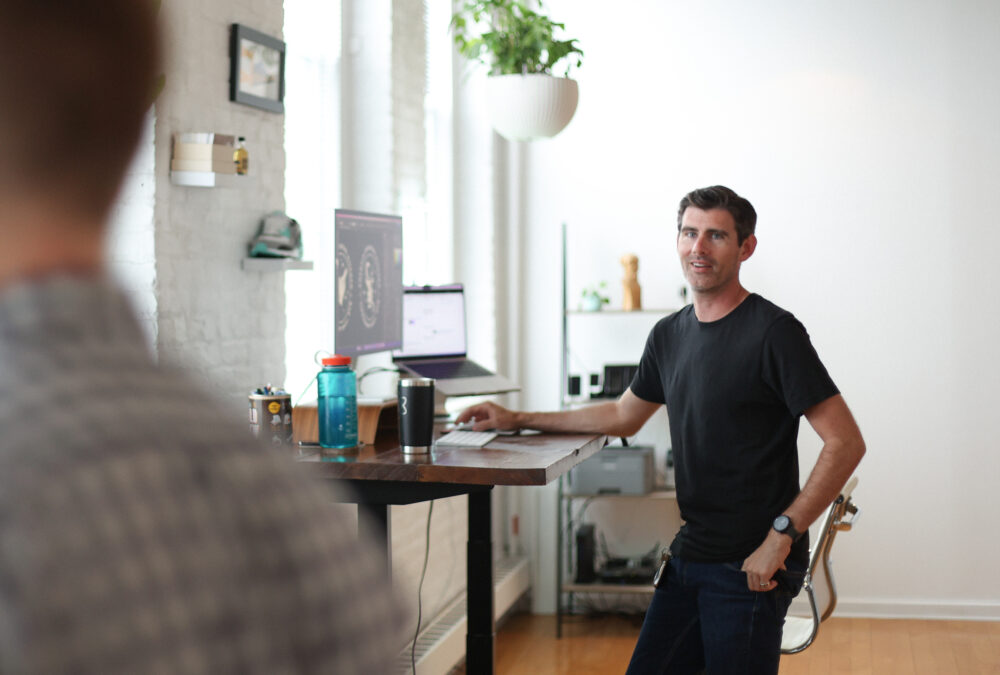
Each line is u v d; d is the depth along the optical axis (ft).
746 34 16.74
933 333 16.34
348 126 12.67
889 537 16.53
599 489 15.83
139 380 1.39
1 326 1.32
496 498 16.93
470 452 7.97
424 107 14.24
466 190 16.43
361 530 7.89
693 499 8.16
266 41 9.68
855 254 16.48
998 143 16.12
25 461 1.26
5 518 1.23
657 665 8.30
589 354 17.31
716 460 8.01
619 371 16.55
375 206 12.73
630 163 17.10
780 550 7.61
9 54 1.33
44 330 1.33
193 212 8.64
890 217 16.40
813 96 16.56
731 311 8.14
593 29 17.15
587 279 17.25
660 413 16.97
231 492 1.39
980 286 16.20
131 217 8.04
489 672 9.32
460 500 15.29
